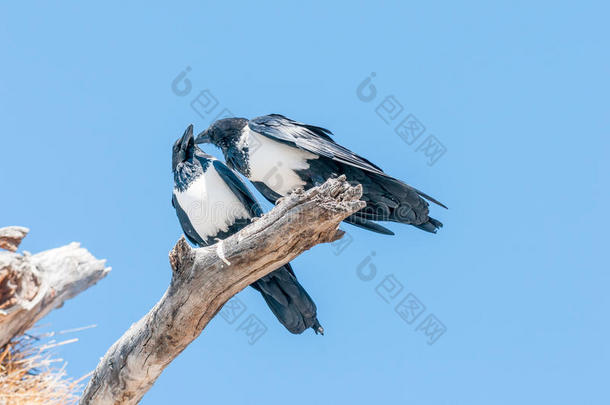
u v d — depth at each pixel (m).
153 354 8.62
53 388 7.43
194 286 8.21
